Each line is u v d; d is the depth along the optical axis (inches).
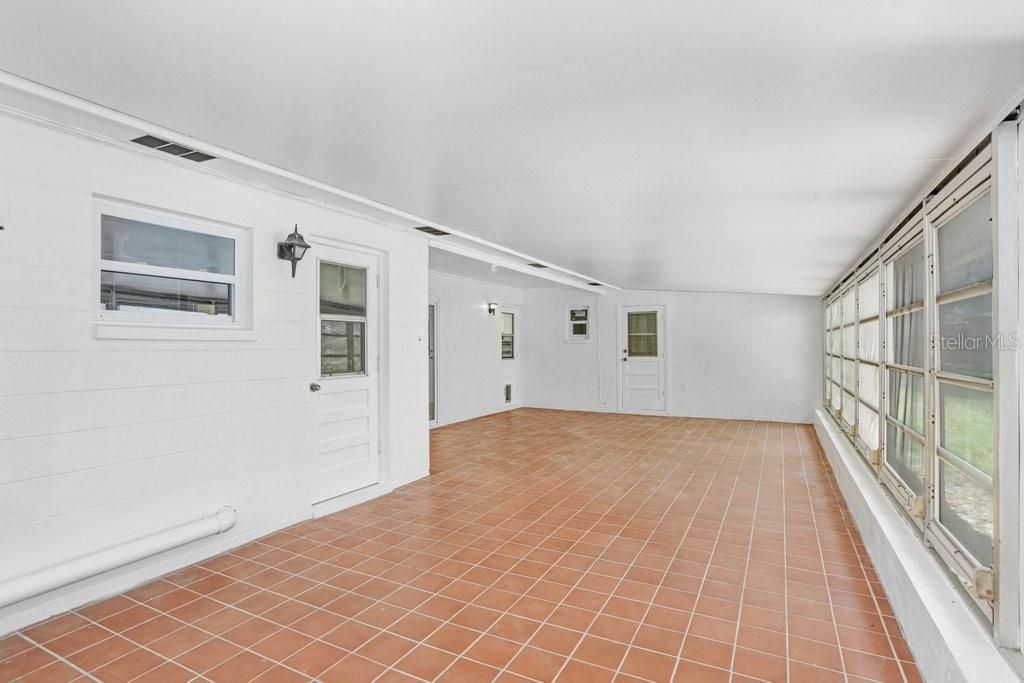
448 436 311.9
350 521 163.9
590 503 182.1
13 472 103.3
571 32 62.7
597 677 88.1
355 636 100.7
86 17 63.7
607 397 412.8
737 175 112.4
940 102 75.4
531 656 94.0
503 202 145.4
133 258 124.5
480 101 83.6
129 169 120.1
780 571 128.1
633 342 404.2
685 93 77.5
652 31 61.7
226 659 93.6
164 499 127.5
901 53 62.9
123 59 74.6
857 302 207.0
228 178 137.6
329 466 174.4
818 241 174.7
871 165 102.1
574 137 96.7
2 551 101.9
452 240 214.8
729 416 374.3
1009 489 75.0
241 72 77.0
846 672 89.4
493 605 112.1
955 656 73.9
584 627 103.5
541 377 436.1
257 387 149.3
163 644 98.2
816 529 156.5
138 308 125.3
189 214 132.5
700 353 382.0
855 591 118.0
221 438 140.1
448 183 130.4
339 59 71.8
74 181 111.3
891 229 144.3
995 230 76.4
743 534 152.7
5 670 90.6
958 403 99.2
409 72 74.7
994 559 78.1
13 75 81.5
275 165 122.3
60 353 109.8
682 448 275.4
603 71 72.4
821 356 350.3
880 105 77.4
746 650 95.7
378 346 194.5
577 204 143.0
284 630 102.8
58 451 109.6
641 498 187.8
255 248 147.9
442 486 203.5
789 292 341.7
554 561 134.2
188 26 64.9
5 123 101.7
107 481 117.2
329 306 174.9
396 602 113.5
